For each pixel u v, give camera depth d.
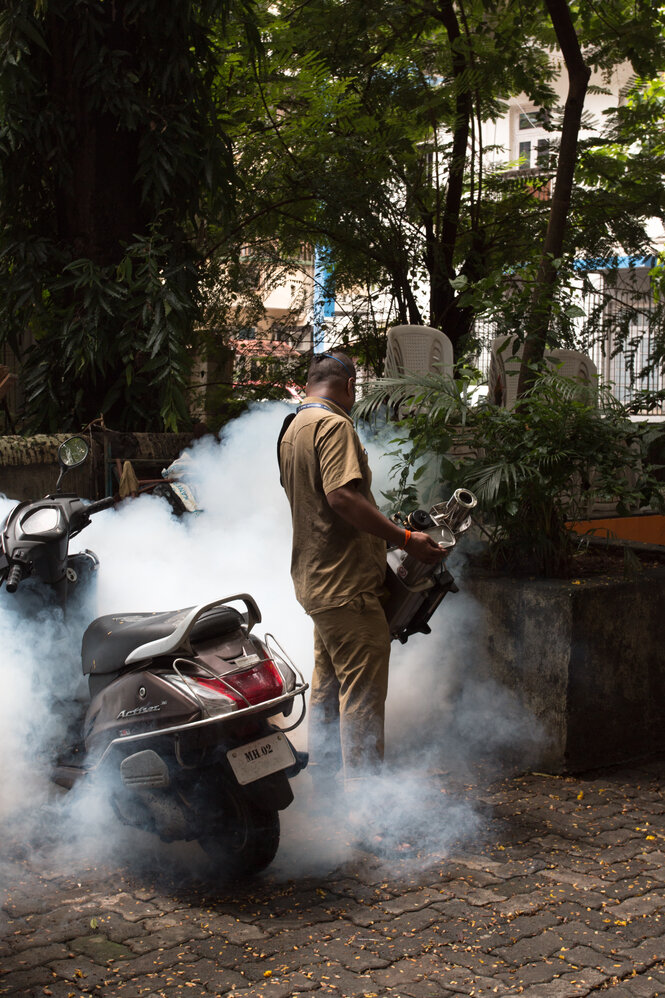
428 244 10.15
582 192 9.80
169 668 3.63
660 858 3.84
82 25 7.11
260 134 9.30
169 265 7.36
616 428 5.13
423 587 4.07
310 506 4.02
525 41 10.04
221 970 3.04
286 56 8.90
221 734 3.44
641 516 8.44
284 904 3.46
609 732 4.89
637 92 10.33
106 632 3.92
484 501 5.00
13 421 7.95
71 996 2.89
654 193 9.69
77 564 4.80
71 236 7.58
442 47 9.81
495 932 3.26
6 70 6.97
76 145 7.46
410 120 9.41
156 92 7.41
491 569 5.33
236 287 10.23
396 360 7.68
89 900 3.49
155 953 3.14
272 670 3.59
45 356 7.54
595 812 4.30
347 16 9.19
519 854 3.87
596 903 3.46
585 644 4.76
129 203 7.60
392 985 2.95
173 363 7.02
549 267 6.04
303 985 2.94
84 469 6.52
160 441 6.95
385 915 3.38
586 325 9.11
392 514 5.25
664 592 5.09
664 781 4.71
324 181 9.24
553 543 5.15
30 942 3.20
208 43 7.69
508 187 10.56
